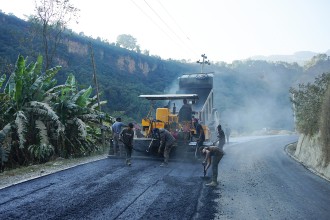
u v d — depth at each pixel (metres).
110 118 15.30
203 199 6.80
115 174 8.84
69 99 14.05
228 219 5.64
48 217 5.28
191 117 12.73
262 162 13.16
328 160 10.98
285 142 27.45
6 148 11.23
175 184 7.98
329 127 11.12
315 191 8.15
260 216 5.89
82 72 56.56
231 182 8.62
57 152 12.84
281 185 8.60
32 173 8.62
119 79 72.81
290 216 5.98
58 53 59.34
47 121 12.77
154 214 5.69
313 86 15.38
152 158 11.58
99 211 5.70
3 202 5.92
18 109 12.15
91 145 14.05
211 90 17.34
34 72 13.23
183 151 11.25
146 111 48.38
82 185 7.45
